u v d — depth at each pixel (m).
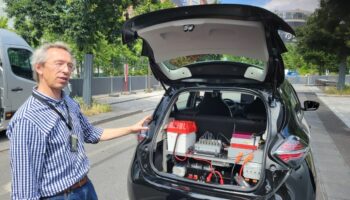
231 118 3.71
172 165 3.47
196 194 2.78
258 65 3.41
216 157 3.26
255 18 2.51
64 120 2.02
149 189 3.01
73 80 14.16
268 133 2.83
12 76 7.16
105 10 10.55
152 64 3.50
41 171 1.91
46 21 11.01
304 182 2.71
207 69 3.53
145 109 12.95
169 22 2.83
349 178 4.98
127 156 6.13
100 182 4.76
